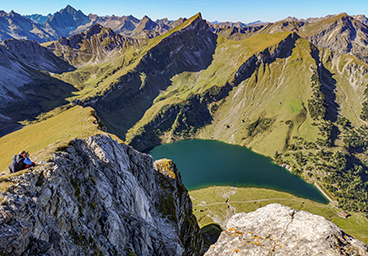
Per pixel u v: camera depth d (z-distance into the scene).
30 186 19.62
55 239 19.08
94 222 27.55
